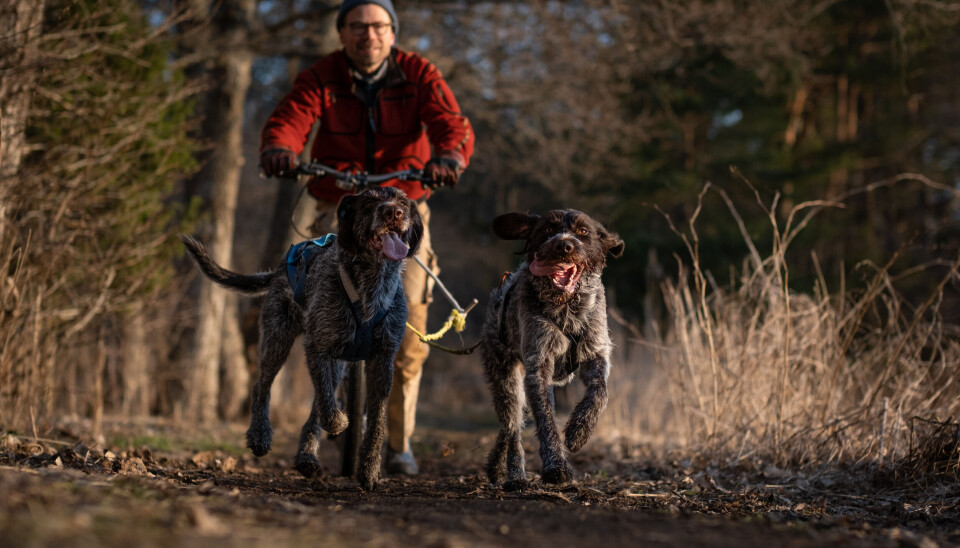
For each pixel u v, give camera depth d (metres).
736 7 14.19
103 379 9.96
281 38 13.34
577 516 3.73
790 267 19.16
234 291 5.60
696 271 6.75
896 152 26.86
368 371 4.93
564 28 13.54
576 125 14.96
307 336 4.81
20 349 6.21
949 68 25.97
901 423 5.75
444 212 35.75
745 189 23.95
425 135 6.30
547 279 4.90
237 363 12.44
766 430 6.20
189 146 9.16
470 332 32.25
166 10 11.84
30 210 6.77
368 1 5.92
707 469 5.97
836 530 3.65
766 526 3.65
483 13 13.76
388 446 6.47
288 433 11.06
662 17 12.93
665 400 9.02
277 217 13.41
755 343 6.84
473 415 17.69
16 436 5.63
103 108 7.73
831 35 23.55
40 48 6.93
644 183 21.95
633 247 21.89
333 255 4.82
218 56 11.97
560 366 5.18
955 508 4.59
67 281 7.38
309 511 3.48
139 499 3.21
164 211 9.39
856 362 6.65
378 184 5.98
